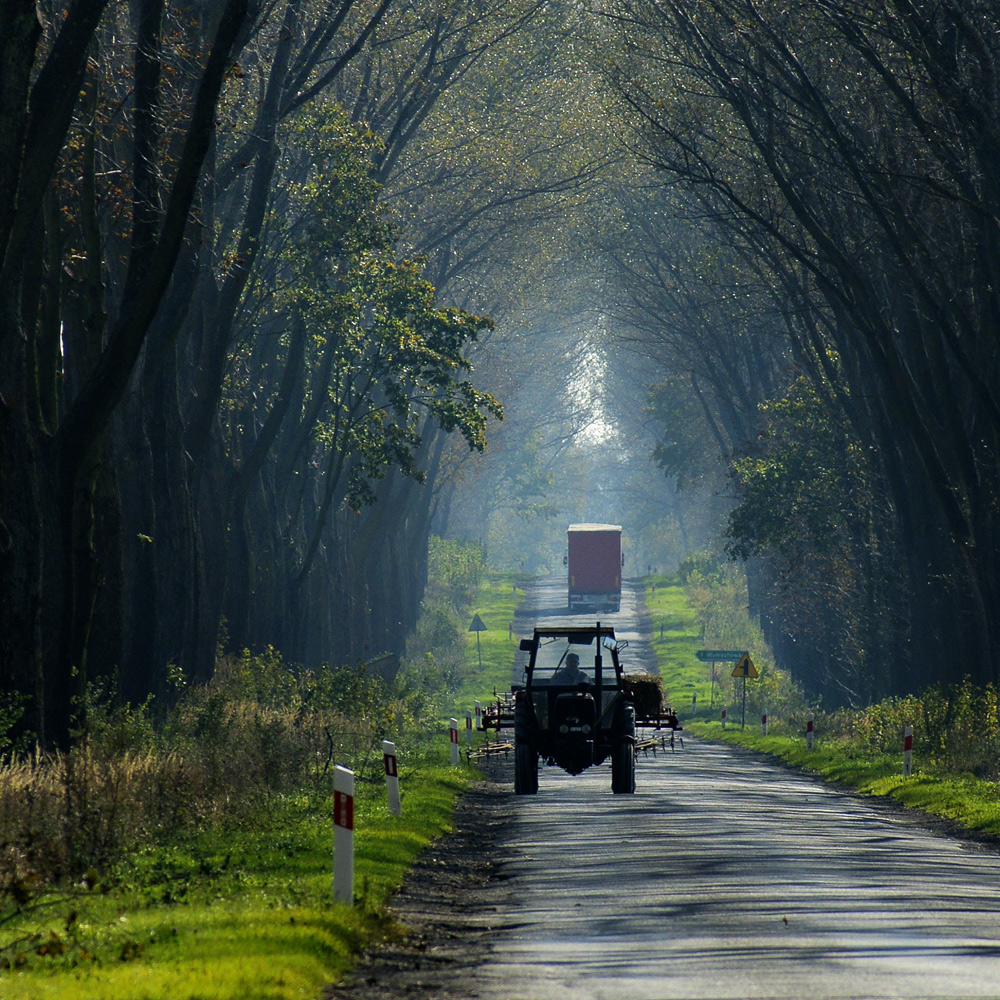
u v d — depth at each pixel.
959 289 95.62
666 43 107.00
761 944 26.34
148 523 84.00
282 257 113.69
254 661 106.88
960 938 27.12
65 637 62.97
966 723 89.19
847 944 26.27
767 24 91.75
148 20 66.19
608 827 53.62
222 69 58.88
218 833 46.47
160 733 68.81
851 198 95.31
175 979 21.33
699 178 101.06
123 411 83.50
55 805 41.66
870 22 83.06
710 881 37.28
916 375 103.25
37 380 63.59
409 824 51.31
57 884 33.59
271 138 96.81
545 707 63.28
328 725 83.62
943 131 84.69
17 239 56.34
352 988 23.08
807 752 111.50
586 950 26.30
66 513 62.00
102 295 69.88
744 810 62.88
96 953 24.53
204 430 94.81
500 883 38.62
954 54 85.00
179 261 83.81
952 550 111.25
